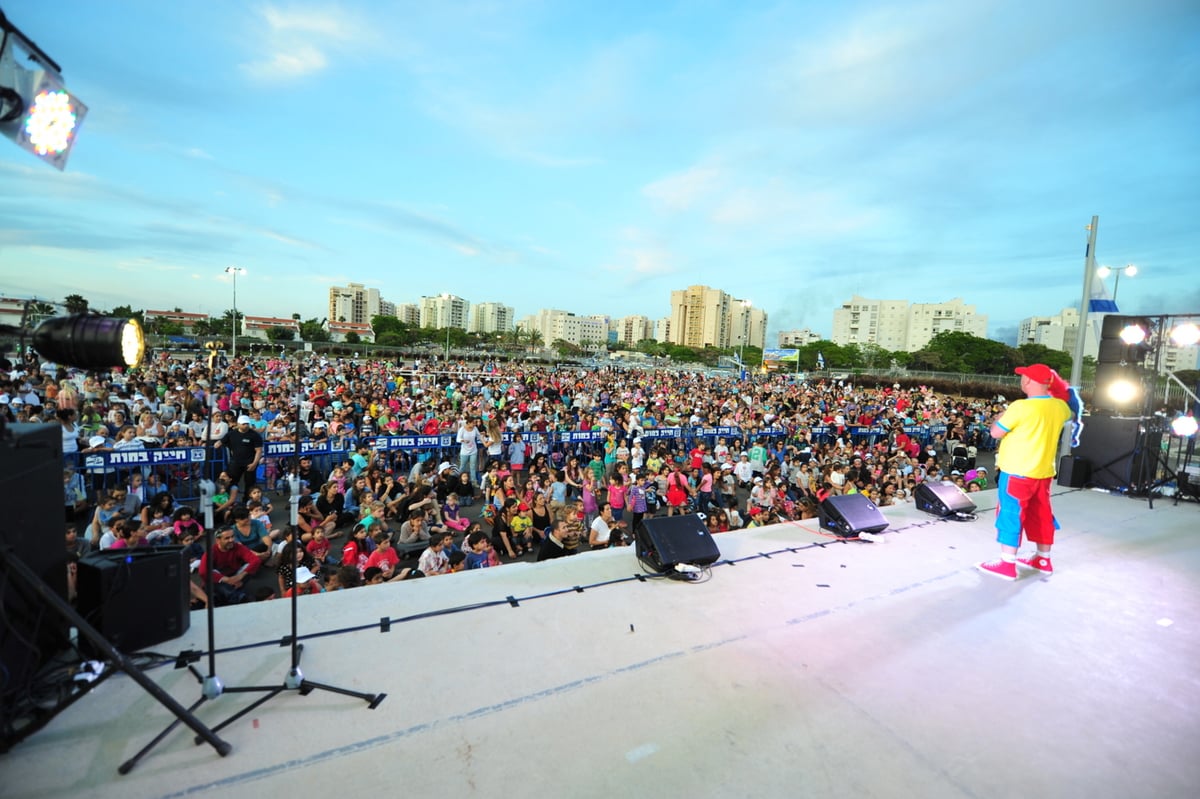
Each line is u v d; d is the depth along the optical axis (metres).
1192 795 2.21
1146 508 6.76
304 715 2.55
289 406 14.84
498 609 3.62
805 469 12.28
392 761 2.29
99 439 9.38
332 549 8.58
